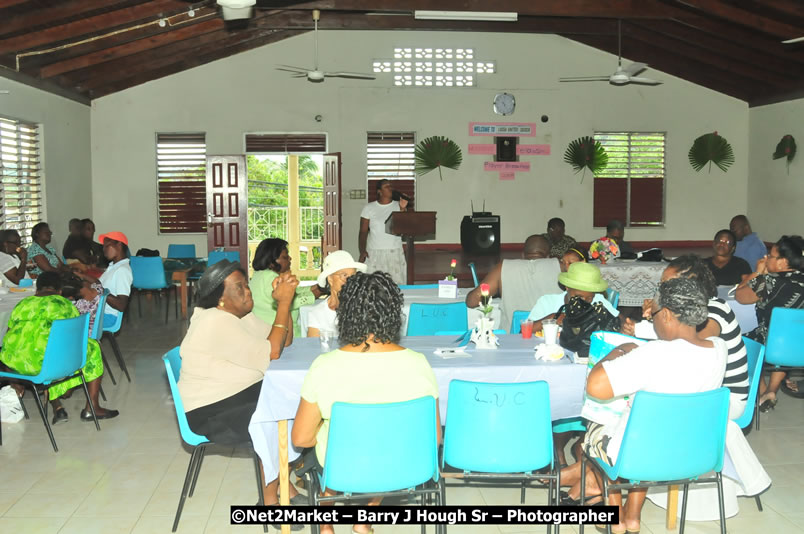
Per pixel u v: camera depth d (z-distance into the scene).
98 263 9.01
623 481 2.76
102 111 11.81
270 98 12.08
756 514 3.28
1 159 8.57
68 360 4.19
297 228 14.31
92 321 4.92
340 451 2.40
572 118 12.69
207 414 3.13
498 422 2.65
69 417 4.82
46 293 4.34
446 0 9.18
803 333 4.46
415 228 8.07
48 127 9.91
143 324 8.49
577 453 3.77
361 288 2.43
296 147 12.24
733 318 3.14
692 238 13.15
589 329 3.33
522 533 3.12
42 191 9.75
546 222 12.80
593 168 12.66
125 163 11.92
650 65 12.55
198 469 3.51
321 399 2.43
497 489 3.59
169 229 12.12
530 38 12.49
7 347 4.18
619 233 8.16
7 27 7.50
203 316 3.15
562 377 3.04
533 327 3.79
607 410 2.86
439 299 5.16
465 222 11.45
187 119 11.98
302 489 3.51
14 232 6.63
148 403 5.17
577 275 3.38
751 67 11.31
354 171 12.35
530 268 4.76
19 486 3.61
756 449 4.13
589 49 12.59
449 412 2.70
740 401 3.10
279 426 2.96
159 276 8.59
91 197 11.77
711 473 3.12
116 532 3.10
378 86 12.27
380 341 2.46
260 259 4.60
